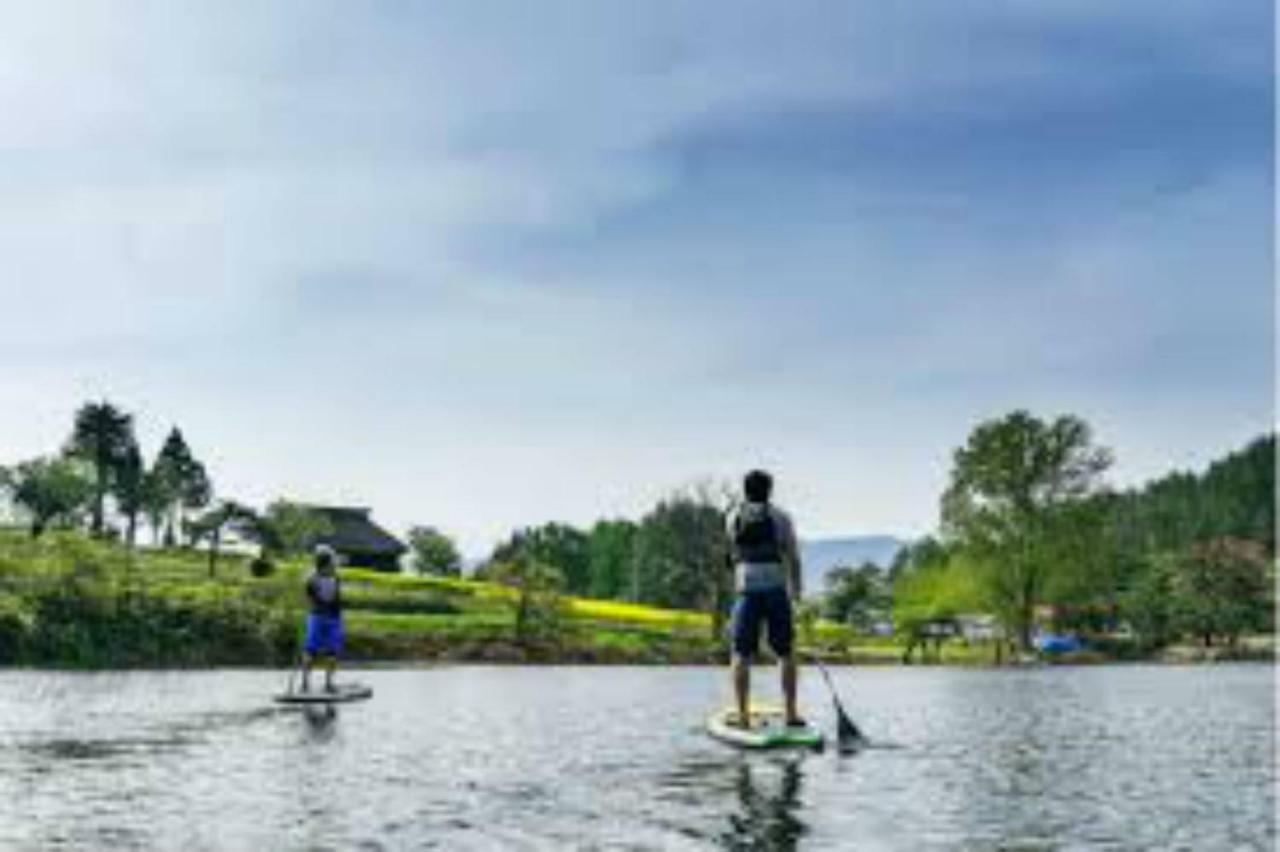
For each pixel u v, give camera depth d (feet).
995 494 286.66
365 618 234.17
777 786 34.27
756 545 48.34
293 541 318.86
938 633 290.15
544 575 251.60
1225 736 52.39
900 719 62.54
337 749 44.45
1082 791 33.73
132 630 177.99
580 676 138.51
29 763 39.52
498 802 31.24
